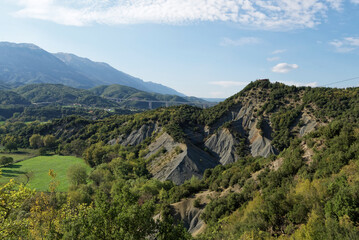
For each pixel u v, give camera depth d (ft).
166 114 476.95
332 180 93.91
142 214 67.05
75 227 66.80
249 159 239.50
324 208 77.00
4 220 72.84
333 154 116.47
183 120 441.68
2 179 304.30
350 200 69.67
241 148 373.40
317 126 341.00
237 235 94.58
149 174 319.47
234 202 147.95
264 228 91.56
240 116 445.37
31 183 298.76
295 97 424.05
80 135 510.17
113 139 463.83
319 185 93.76
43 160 416.46
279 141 354.33
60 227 77.41
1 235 70.23
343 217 65.21
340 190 75.72
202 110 508.94
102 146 433.48
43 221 90.68
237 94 501.15
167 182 260.83
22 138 537.65
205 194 194.08
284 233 84.79
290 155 153.17
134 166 332.19
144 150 388.98
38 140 505.25
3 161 371.15
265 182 145.18
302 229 71.82
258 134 390.01
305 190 94.73
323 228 64.80
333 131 137.18
